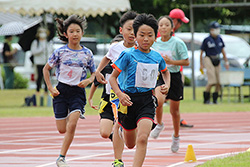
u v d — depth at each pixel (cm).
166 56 1817
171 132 2422
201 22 6191
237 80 4134
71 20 1557
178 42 1858
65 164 1493
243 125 2733
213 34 4016
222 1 5466
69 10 3769
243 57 5791
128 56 1295
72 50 1560
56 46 5878
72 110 1527
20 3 3672
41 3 3700
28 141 2180
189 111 3553
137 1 5706
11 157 1738
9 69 5716
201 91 5516
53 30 4459
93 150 1884
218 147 1895
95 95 4878
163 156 1722
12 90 5756
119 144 1440
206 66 4050
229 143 2009
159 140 2142
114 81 1284
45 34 4112
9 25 5856
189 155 1574
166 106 3866
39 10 3706
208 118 3131
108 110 1540
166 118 3088
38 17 5412
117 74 1288
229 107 3800
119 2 3866
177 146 1803
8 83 5778
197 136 2264
